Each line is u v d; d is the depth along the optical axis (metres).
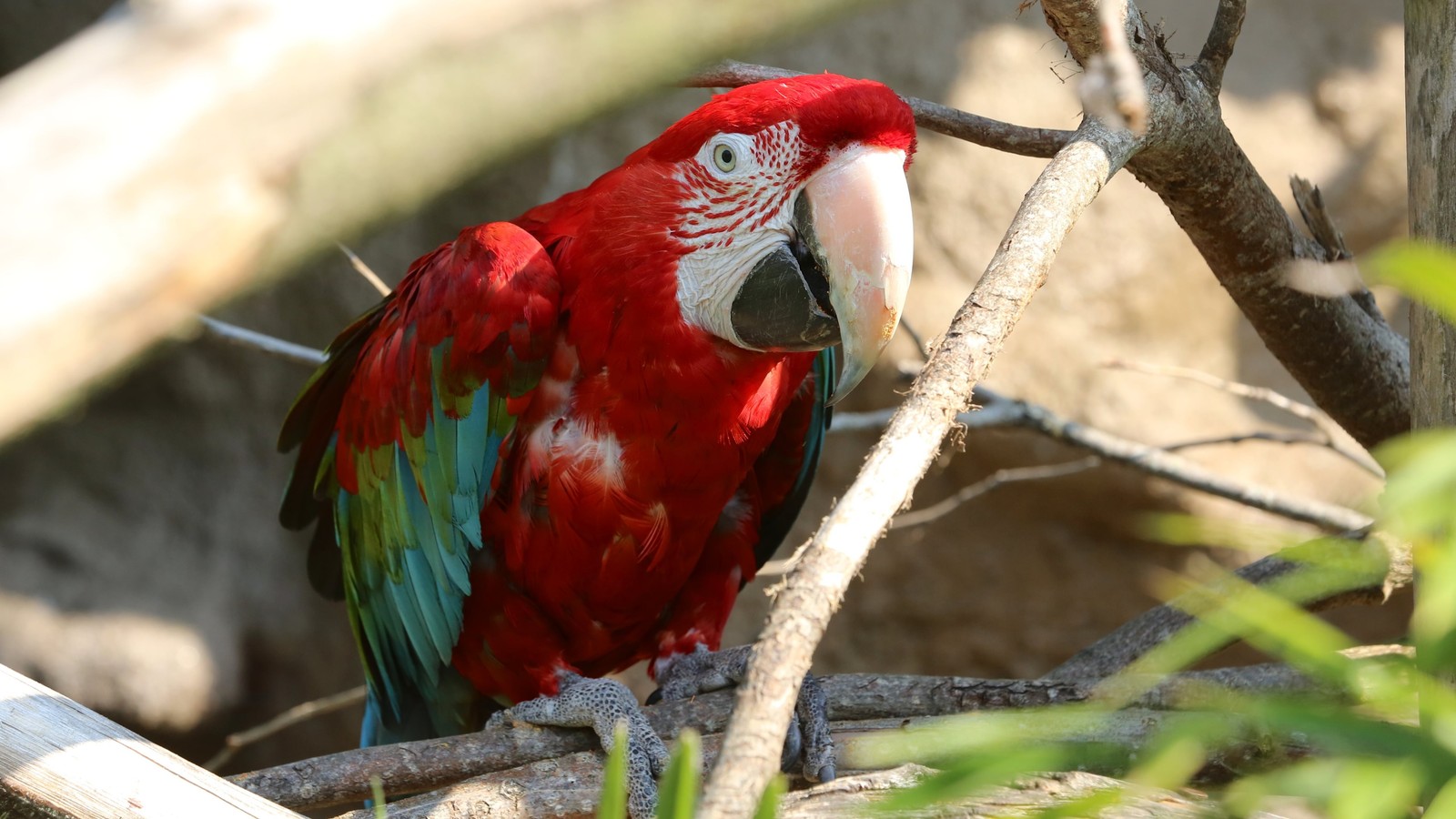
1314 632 3.03
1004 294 3.54
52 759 4.22
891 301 5.33
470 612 6.63
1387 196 11.81
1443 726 2.82
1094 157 3.98
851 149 5.49
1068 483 11.84
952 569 12.43
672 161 5.73
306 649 14.16
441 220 13.09
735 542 6.97
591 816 5.27
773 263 5.58
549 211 6.56
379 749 5.55
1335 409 6.35
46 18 13.65
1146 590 12.06
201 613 13.88
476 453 6.23
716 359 5.85
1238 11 5.09
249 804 4.31
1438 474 2.59
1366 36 12.21
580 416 6.11
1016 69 11.98
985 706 5.43
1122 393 11.64
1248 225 5.55
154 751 4.33
